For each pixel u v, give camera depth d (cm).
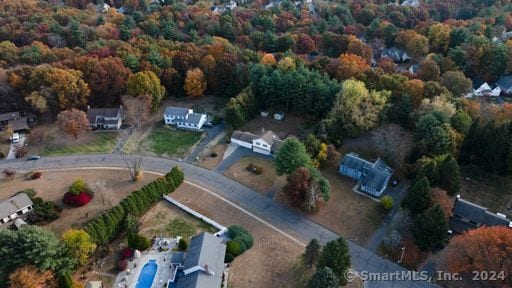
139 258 8675
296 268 8569
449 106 11588
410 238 9162
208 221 9662
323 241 9288
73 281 7762
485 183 10781
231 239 9169
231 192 10800
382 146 11500
